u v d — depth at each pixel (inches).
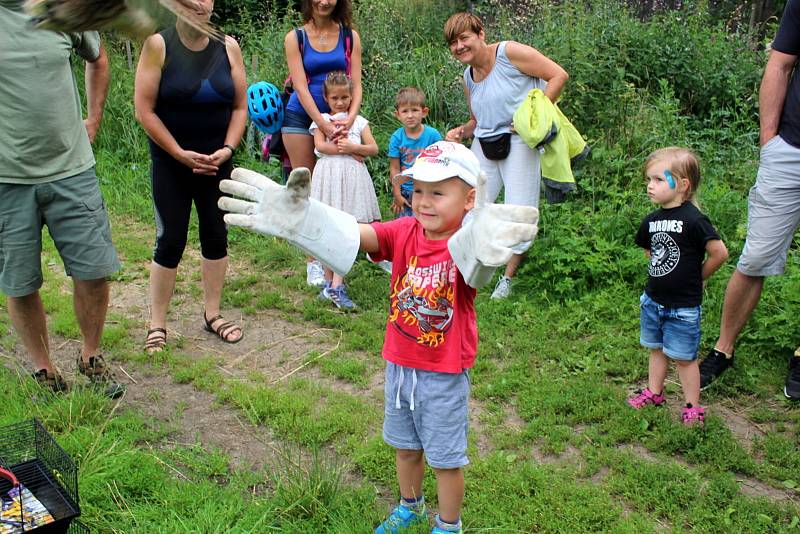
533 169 216.5
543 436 152.9
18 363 183.2
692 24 375.9
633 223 235.1
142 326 208.5
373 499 130.0
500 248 86.3
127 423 153.4
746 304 169.5
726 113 320.5
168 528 119.9
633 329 198.1
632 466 141.3
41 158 147.2
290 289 235.1
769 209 161.2
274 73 343.0
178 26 167.2
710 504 131.2
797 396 165.5
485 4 435.2
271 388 173.3
